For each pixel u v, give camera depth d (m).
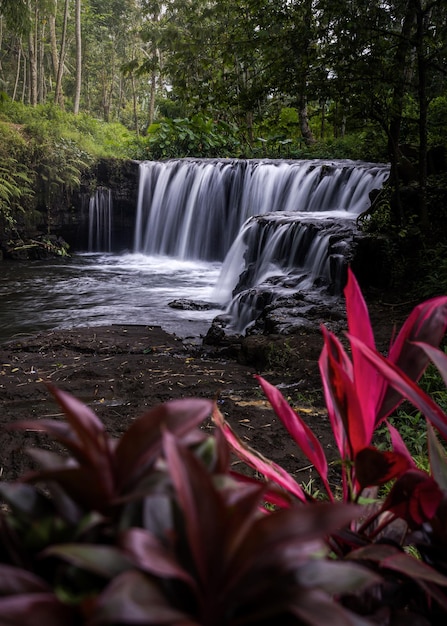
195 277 14.23
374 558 1.01
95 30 48.81
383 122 8.85
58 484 0.75
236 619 0.67
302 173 14.92
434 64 8.45
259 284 9.70
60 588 0.65
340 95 8.60
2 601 0.58
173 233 17.48
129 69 9.98
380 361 1.09
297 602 0.66
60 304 10.77
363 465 1.15
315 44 8.84
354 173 13.72
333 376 1.19
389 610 0.99
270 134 23.12
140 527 0.74
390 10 8.24
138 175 18.31
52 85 48.00
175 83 9.71
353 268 8.69
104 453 0.75
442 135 11.49
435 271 8.02
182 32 9.58
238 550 0.69
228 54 9.14
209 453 0.84
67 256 17.50
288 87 8.95
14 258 16.62
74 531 0.73
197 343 8.01
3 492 0.78
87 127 22.69
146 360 6.53
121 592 0.58
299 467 3.76
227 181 16.44
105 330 8.30
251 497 0.70
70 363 6.39
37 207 17.62
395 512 1.17
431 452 1.30
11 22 20.94
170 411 0.82
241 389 5.36
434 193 9.35
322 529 0.69
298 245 10.47
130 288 12.53
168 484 0.73
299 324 6.91
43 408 4.98
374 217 9.58
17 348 7.29
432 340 1.26
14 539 0.73
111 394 5.30
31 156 17.45
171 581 0.68
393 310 7.66
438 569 1.10
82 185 18.05
